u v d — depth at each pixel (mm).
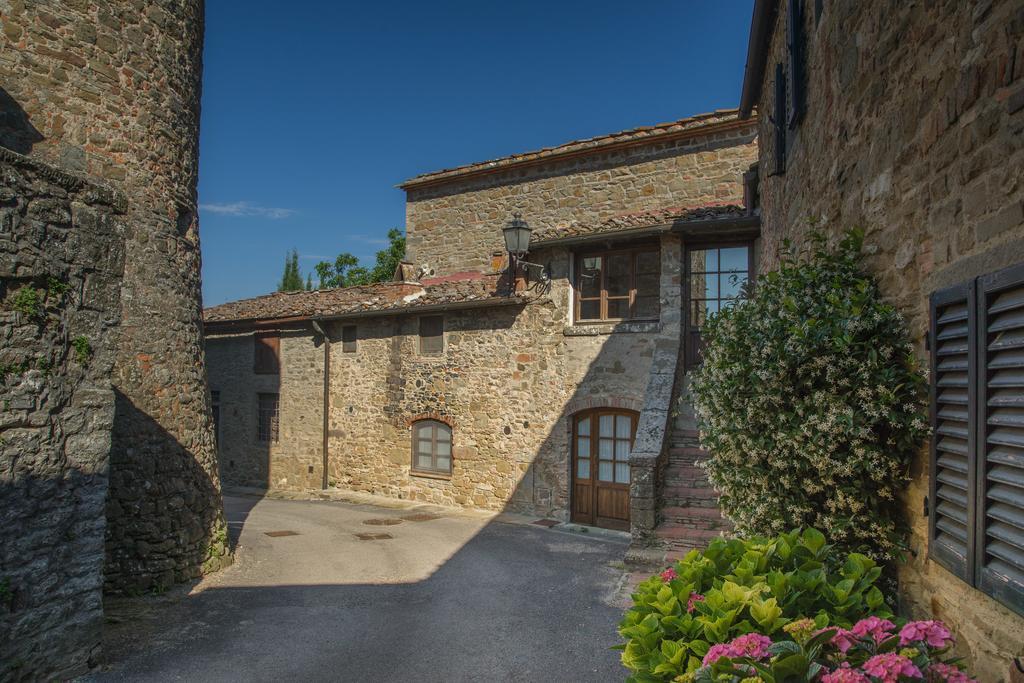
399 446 13680
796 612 2590
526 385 11875
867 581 2693
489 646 5824
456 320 12844
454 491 12773
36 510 4613
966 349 2457
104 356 5141
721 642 2400
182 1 8453
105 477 5156
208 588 7656
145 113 7914
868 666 1990
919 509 2994
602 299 11336
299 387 15367
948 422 2688
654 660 2508
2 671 4328
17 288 4500
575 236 10977
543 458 11641
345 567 8547
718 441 4480
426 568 8477
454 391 12805
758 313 4281
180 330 8250
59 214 4773
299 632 6219
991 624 2307
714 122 12734
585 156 14359
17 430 4496
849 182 3998
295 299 16672
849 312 3373
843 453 3299
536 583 7750
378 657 5613
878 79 3477
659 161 13531
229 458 16641
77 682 4922
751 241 10375
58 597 4789
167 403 7965
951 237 2633
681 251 10445
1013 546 2158
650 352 10719
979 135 2398
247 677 5211
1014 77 2166
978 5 2408
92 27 7391
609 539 10211
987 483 2312
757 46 7547
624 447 10930
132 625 6395
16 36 6746
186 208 8523
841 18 4184
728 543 3162
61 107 7078
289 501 13898
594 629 6199
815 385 3561
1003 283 2166
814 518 3605
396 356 13781
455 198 16375
